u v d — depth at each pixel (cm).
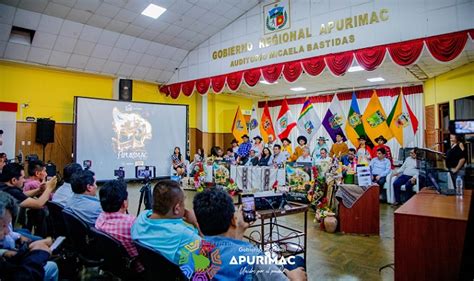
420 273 216
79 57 788
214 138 1162
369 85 1048
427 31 518
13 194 266
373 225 399
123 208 198
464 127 485
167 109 929
